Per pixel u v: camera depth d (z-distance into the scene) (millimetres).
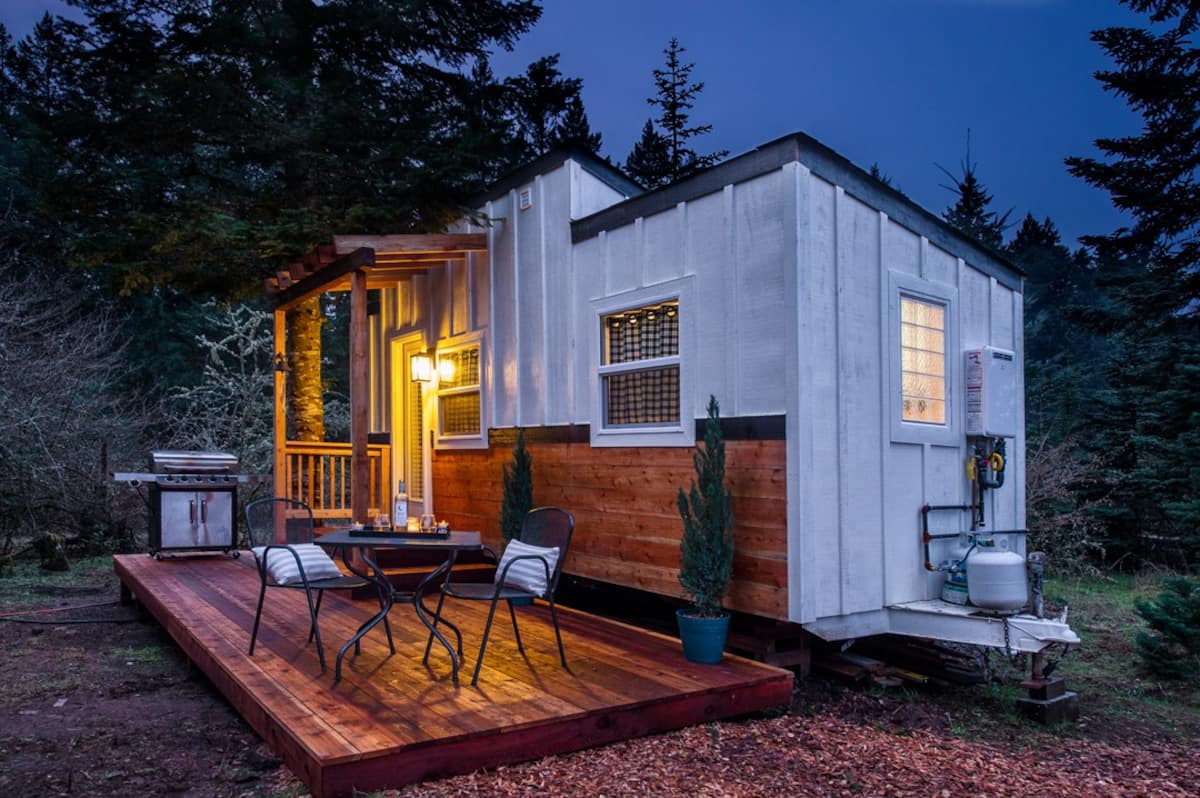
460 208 8336
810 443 4945
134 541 12000
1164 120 9141
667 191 5918
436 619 4684
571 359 6809
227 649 4816
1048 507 10727
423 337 9188
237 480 8695
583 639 5293
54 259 12766
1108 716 4988
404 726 3500
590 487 6570
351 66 9977
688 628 4777
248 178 11398
